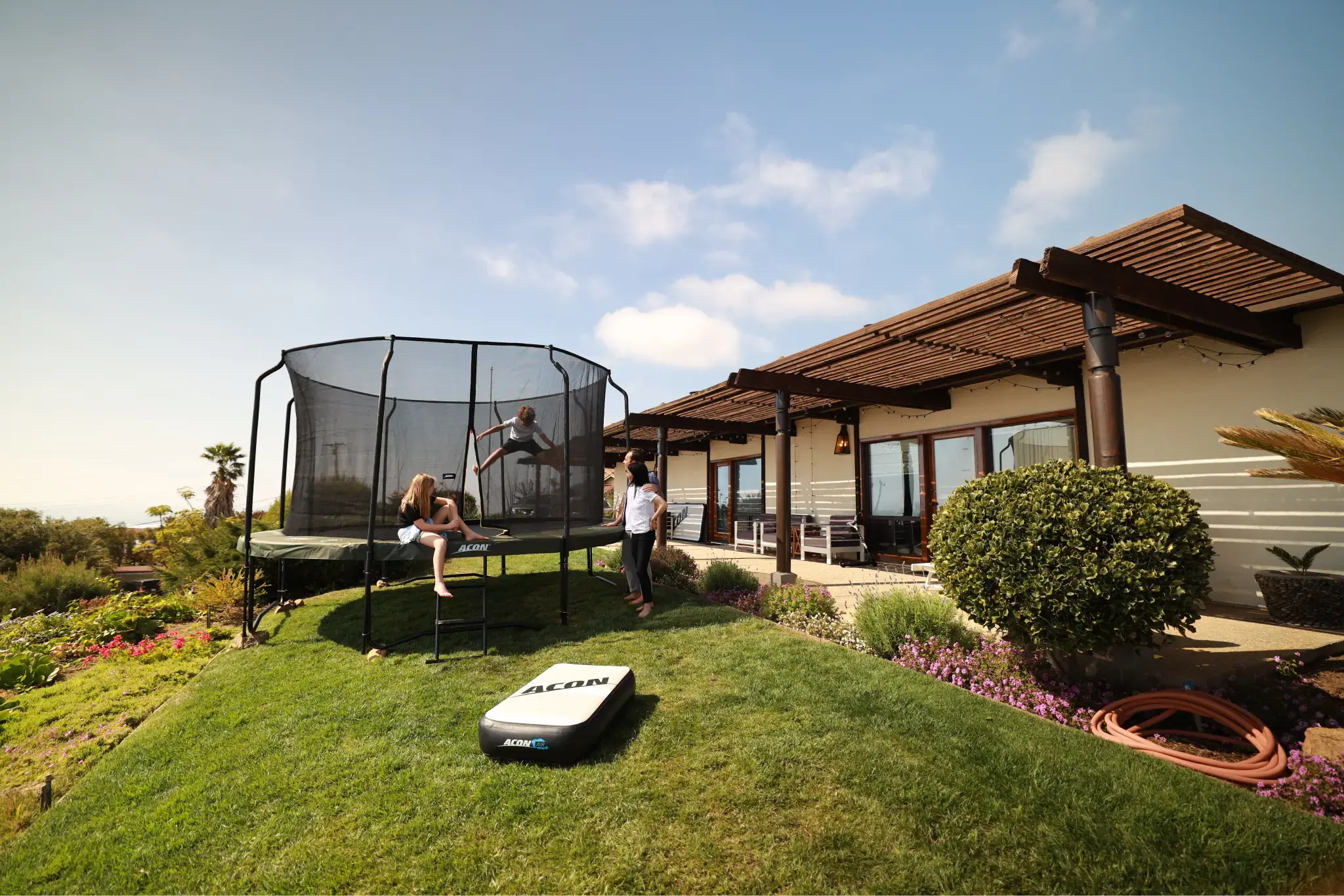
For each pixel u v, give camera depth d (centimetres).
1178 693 328
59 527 2033
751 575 691
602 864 195
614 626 496
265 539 561
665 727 298
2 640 585
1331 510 518
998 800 221
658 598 598
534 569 829
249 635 530
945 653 406
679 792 237
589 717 273
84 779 283
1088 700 360
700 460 1560
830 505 1116
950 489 897
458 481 619
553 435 638
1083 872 181
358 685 382
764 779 243
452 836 215
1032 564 343
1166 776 236
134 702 396
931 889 177
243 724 330
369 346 542
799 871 187
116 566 2170
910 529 955
